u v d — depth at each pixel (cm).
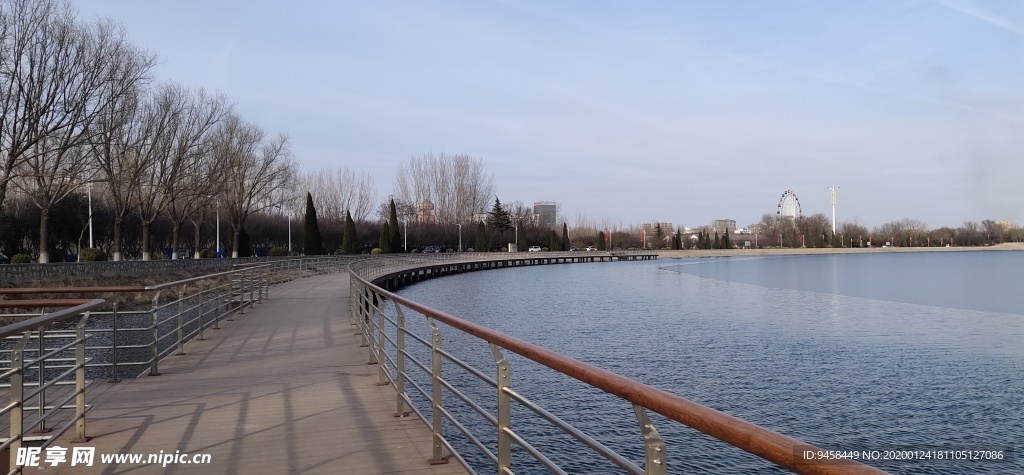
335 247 7244
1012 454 922
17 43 2548
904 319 2361
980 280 4569
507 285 4347
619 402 1095
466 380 1239
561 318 2423
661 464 205
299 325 1282
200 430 556
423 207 8425
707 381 1341
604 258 9200
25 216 3969
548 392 1157
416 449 500
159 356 905
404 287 4241
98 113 2789
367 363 877
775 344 1786
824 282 4450
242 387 730
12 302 531
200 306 1116
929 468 874
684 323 2253
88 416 603
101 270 2631
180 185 3888
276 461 475
